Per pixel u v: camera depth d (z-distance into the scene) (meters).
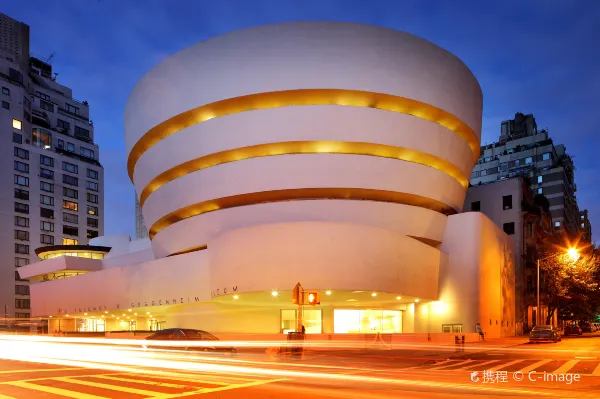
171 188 44.81
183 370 18.23
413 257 39.59
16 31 103.88
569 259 58.66
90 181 111.19
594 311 74.81
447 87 43.78
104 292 52.06
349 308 43.84
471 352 31.08
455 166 45.88
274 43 40.00
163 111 43.59
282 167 40.03
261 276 35.28
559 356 26.91
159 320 56.34
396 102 41.78
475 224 44.91
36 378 15.56
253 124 40.25
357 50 40.16
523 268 62.84
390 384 14.52
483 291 44.94
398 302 43.72
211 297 39.41
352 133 40.03
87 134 115.75
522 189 65.25
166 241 47.12
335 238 35.09
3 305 91.81
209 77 41.16
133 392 12.77
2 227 93.69
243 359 23.22
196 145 42.12
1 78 97.06
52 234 101.62
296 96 40.47
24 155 99.00
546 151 121.19
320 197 41.53
